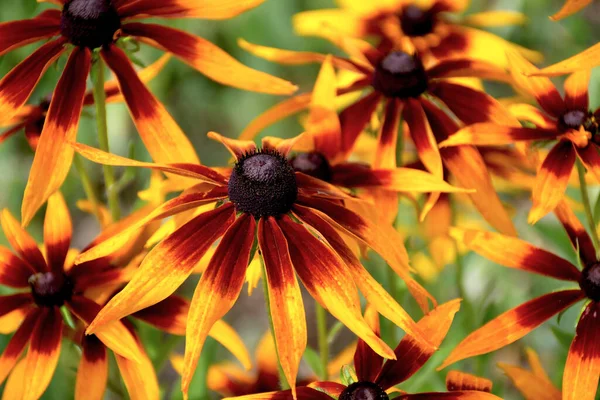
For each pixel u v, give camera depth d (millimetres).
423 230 723
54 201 661
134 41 646
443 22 774
